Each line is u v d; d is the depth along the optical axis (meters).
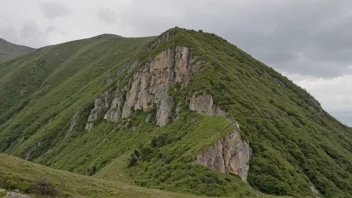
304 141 119.06
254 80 163.25
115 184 68.81
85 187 61.91
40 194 52.97
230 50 185.50
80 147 169.88
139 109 155.25
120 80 195.25
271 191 83.62
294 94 192.75
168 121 127.56
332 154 124.94
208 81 126.19
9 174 56.03
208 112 113.88
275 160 93.12
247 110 113.56
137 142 127.12
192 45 152.12
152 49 189.62
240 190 78.12
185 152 92.44
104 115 185.75
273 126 116.50
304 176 97.44
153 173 89.19
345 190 101.12
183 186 78.56
